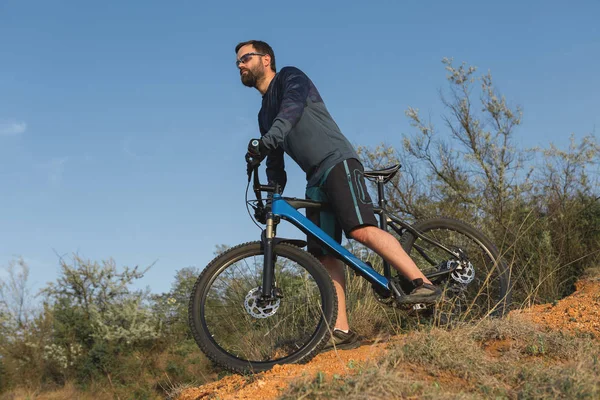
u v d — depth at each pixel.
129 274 8.48
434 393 2.29
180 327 8.33
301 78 3.35
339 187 3.25
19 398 7.37
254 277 3.29
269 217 3.25
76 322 8.09
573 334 3.19
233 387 2.99
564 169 6.12
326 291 3.12
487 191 6.36
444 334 2.90
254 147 3.08
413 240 3.83
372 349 3.10
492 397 2.42
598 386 2.37
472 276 3.70
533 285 4.86
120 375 7.64
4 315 8.16
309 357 3.05
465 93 6.95
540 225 5.48
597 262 5.09
